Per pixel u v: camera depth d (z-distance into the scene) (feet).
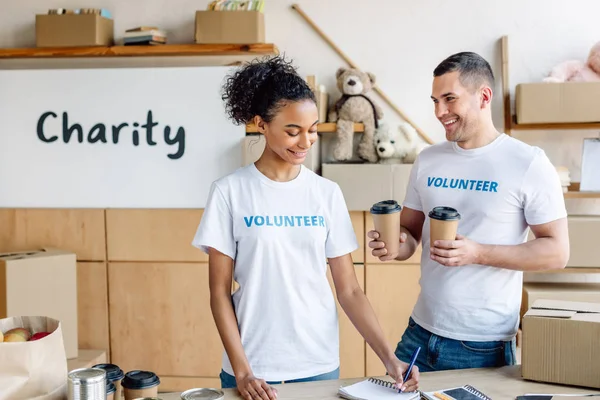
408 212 6.76
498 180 5.97
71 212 11.42
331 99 11.46
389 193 10.48
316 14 11.39
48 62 12.00
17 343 4.20
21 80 11.66
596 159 10.42
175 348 11.33
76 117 11.60
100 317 11.44
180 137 11.37
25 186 11.78
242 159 11.13
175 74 11.32
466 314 6.07
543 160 5.93
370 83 11.02
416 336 6.49
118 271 11.35
